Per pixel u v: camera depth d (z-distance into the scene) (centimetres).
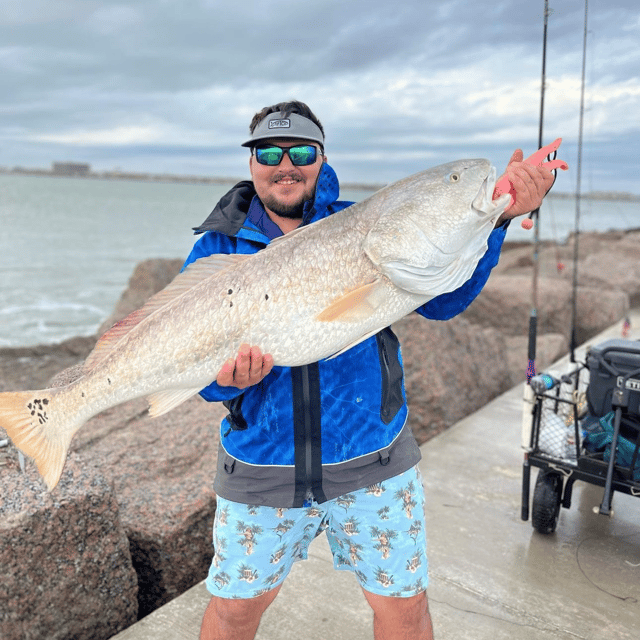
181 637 265
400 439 191
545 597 294
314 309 172
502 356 698
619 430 317
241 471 186
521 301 969
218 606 193
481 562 323
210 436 420
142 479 366
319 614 282
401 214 170
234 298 171
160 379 176
